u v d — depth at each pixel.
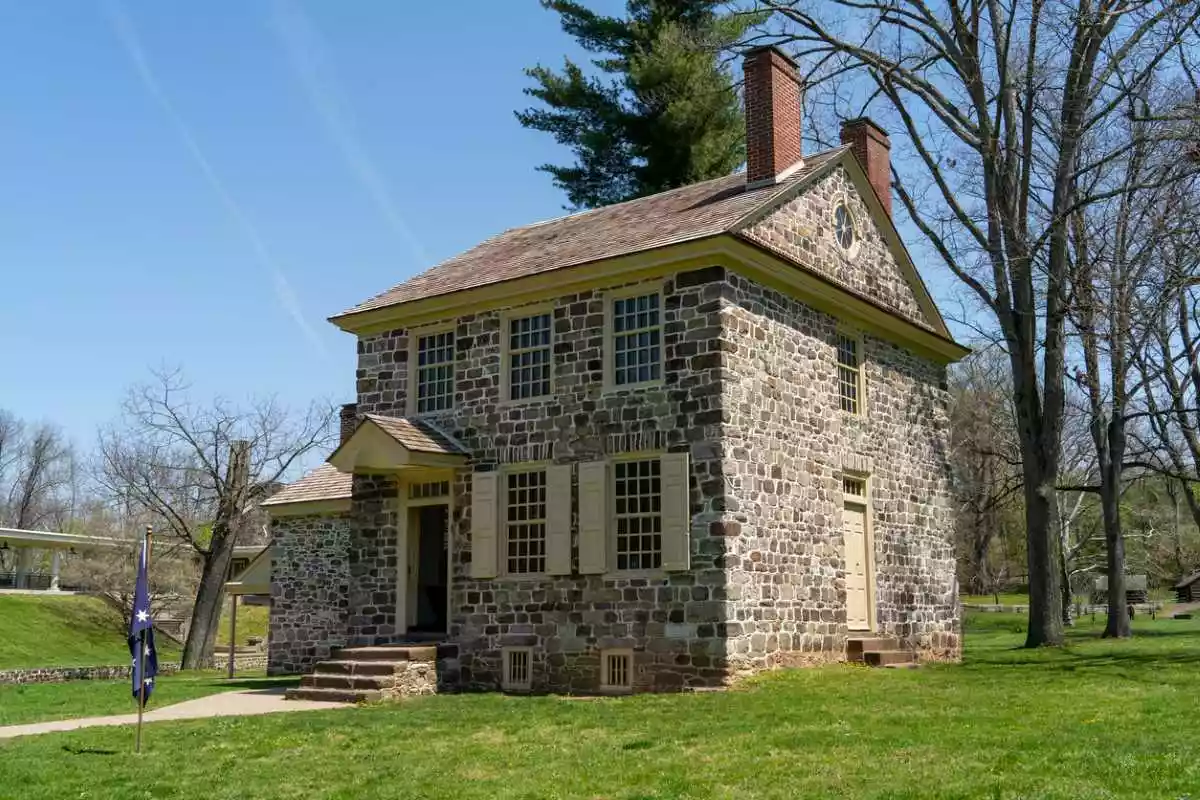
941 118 25.44
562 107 34.19
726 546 16.09
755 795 8.95
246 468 37.84
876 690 14.78
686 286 17.06
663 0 33.31
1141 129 22.45
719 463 16.31
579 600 17.55
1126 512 56.09
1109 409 33.72
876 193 21.66
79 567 49.09
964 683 15.45
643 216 20.58
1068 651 22.19
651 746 11.28
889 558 20.78
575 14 33.75
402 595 19.97
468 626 18.83
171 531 43.31
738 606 16.16
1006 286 24.61
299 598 27.38
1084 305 22.23
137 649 12.38
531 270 18.84
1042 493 24.33
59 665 37.84
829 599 18.50
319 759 11.50
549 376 18.72
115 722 15.03
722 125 32.66
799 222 19.12
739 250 16.91
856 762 9.90
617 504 17.53
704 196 20.27
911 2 25.53
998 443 45.00
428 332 20.58
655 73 31.86
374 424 18.95
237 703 17.33
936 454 23.27
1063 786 8.55
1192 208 20.27
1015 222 23.83
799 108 20.30
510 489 18.89
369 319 21.09
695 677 16.08
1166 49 22.14
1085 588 55.47
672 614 16.48
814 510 18.41
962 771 9.30
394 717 14.21
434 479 19.94
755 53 19.69
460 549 19.19
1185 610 50.78
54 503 89.12
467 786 9.97
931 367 23.61
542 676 17.80
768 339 17.75
